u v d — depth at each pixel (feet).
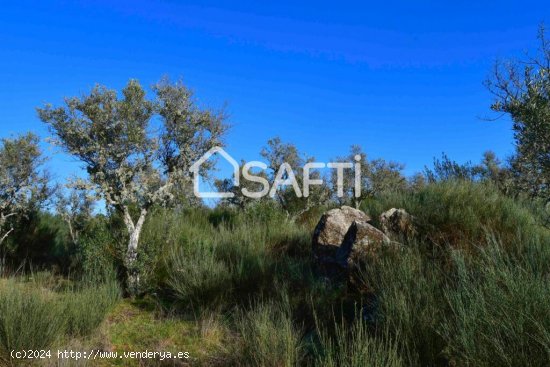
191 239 31.19
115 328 19.90
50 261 36.01
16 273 30.63
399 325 14.10
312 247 27.02
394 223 24.79
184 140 30.14
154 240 28.89
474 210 24.85
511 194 29.27
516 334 11.32
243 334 16.51
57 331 17.19
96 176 27.61
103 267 26.66
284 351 14.76
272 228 35.60
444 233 23.02
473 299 13.12
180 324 20.44
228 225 39.86
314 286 21.56
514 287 12.78
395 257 20.12
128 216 28.02
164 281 26.96
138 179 27.81
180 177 29.43
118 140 28.17
